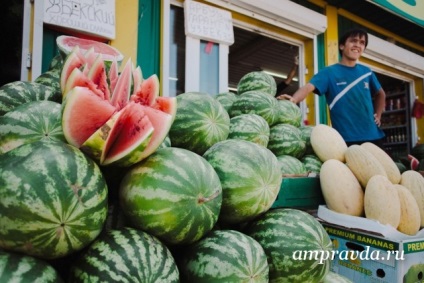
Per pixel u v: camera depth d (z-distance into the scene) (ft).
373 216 6.34
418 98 24.70
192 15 13.37
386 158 7.46
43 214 2.93
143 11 12.60
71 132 3.61
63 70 4.94
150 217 3.71
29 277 2.89
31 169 3.04
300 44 17.95
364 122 12.34
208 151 5.12
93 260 3.37
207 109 5.92
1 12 10.73
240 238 4.17
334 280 5.33
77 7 10.79
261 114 8.82
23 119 4.31
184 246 4.28
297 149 8.57
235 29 18.99
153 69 12.84
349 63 12.92
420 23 20.01
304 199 7.29
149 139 3.69
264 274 4.06
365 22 20.12
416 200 6.93
